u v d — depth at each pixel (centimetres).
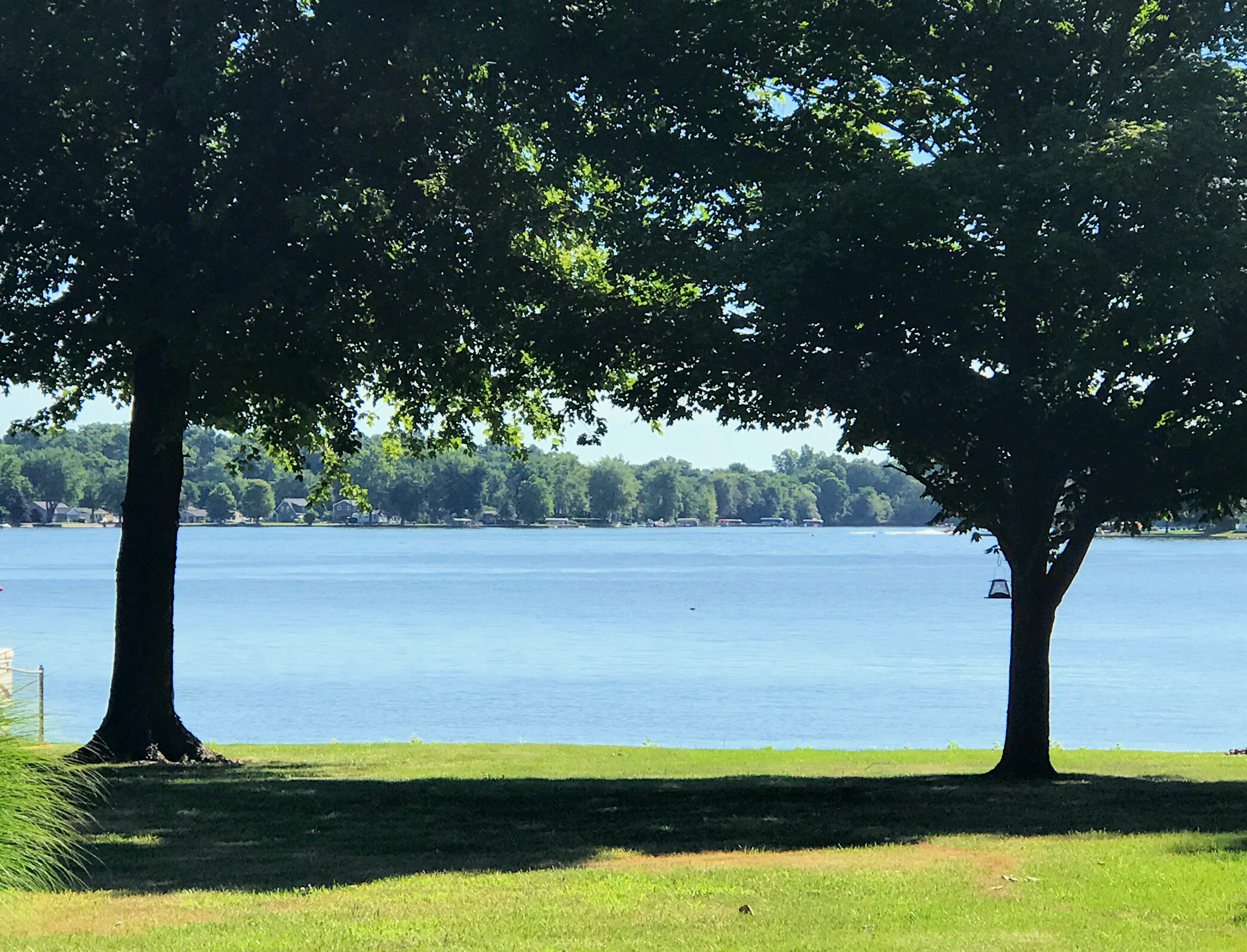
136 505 2050
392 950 830
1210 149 1462
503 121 1870
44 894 1004
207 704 3659
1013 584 1898
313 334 1759
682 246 1755
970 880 1039
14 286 1836
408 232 1898
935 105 1844
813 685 4128
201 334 1686
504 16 1692
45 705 3275
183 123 1816
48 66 1723
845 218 1592
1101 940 848
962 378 1703
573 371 1783
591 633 6222
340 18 1775
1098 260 1507
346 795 1619
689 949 830
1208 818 1395
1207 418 1650
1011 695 1902
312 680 4244
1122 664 4875
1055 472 1777
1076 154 1511
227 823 1387
